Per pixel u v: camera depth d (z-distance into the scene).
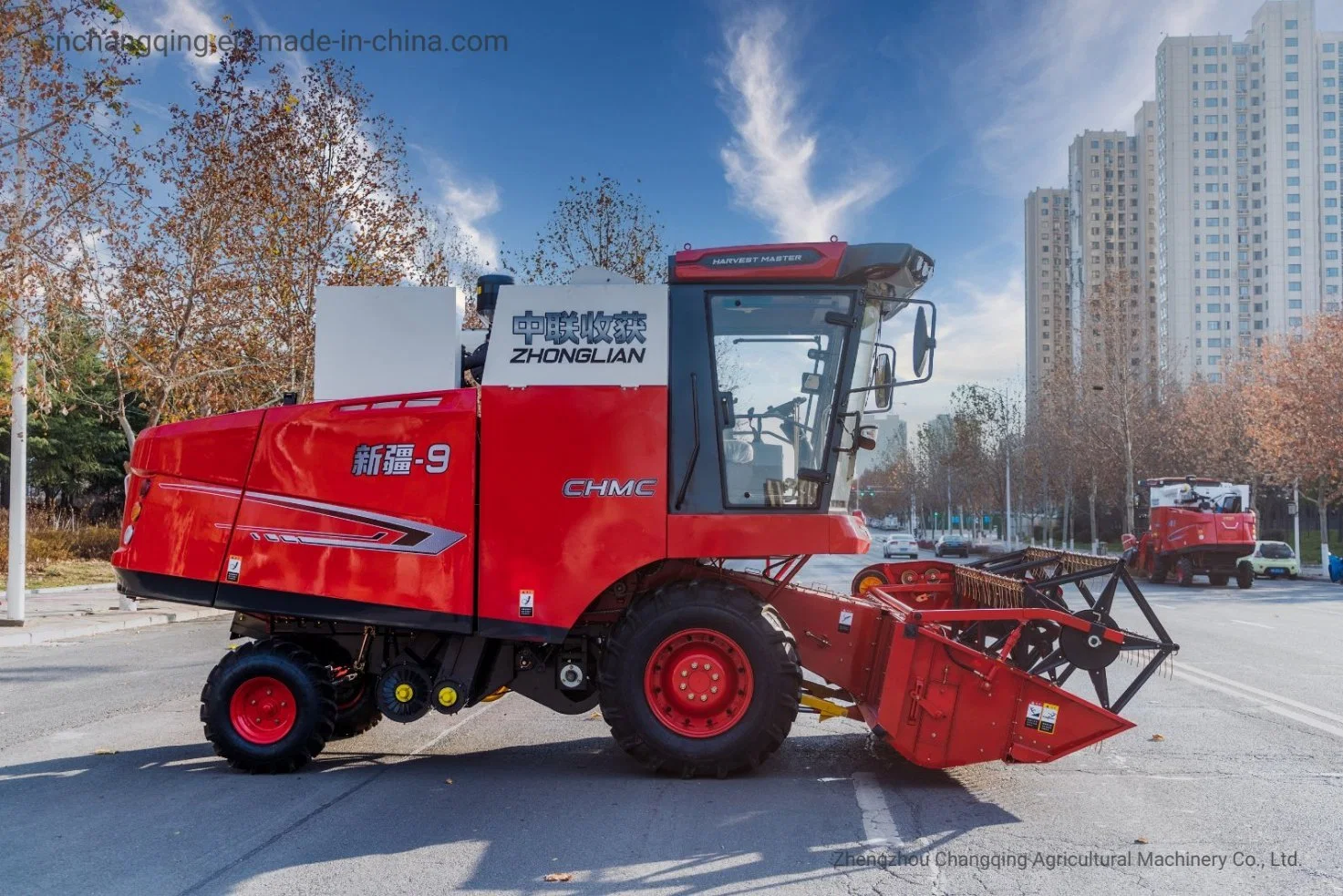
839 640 7.06
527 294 6.86
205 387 23.27
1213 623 18.38
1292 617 19.69
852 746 7.69
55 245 18.14
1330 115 131.00
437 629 6.66
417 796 6.18
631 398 6.77
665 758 6.49
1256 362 46.94
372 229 24.91
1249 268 130.88
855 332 6.97
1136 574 35.84
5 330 17.23
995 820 5.62
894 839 5.25
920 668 6.29
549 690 7.02
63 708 9.59
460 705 6.83
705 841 5.22
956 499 87.44
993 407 63.47
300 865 4.87
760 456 6.80
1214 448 46.56
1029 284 125.69
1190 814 5.76
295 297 23.89
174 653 14.27
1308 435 35.03
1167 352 65.75
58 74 16.86
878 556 58.25
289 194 23.50
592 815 5.72
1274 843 5.20
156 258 20.98
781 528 6.68
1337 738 7.93
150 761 7.26
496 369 6.80
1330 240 130.88
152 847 5.18
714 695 6.54
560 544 6.66
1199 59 129.62
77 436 42.34
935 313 6.77
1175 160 129.25
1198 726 8.39
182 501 7.05
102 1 16.34
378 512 6.80
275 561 6.86
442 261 26.88
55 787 6.50
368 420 6.89
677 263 6.92
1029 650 6.97
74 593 23.48
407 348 7.11
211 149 21.58
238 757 6.77
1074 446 53.88
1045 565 7.66
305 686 6.79
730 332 6.93
